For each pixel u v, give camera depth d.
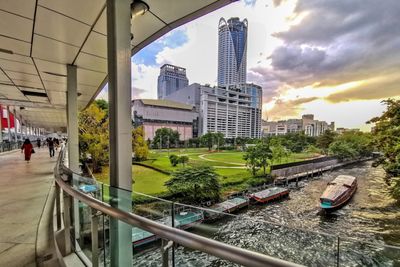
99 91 7.18
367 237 11.84
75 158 5.31
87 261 1.92
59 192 2.61
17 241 2.43
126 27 1.98
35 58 4.36
